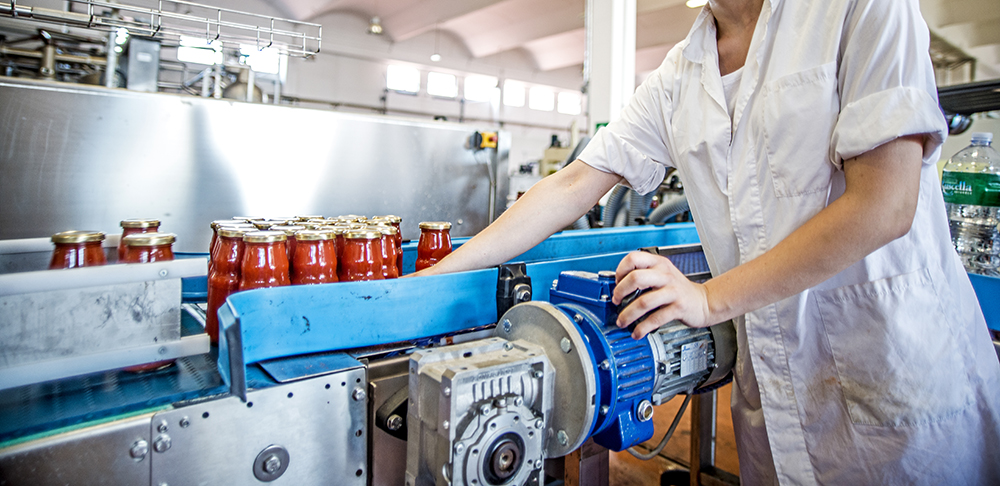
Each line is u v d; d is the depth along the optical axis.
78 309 0.63
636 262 0.75
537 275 1.10
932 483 0.85
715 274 1.06
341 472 0.74
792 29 0.84
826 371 0.88
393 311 0.87
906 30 0.71
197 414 0.62
